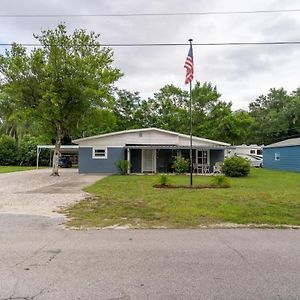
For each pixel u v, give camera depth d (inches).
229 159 951.6
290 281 164.7
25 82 895.1
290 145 1219.9
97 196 502.3
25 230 284.7
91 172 1111.6
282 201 443.5
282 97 2391.7
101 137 1117.1
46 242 243.6
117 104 1838.1
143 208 391.9
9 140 1785.2
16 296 147.3
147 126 1841.8
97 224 310.2
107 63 954.7
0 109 1748.3
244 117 1812.3
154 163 1151.6
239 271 179.2
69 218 338.3
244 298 145.5
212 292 151.6
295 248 227.9
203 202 434.3
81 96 896.9
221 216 343.6
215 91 1865.2
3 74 896.3
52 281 164.7
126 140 1123.3
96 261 197.0
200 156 1154.7
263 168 1454.2
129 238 256.4
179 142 1137.4
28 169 1386.6
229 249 224.5
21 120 964.6
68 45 909.8
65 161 1680.6
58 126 975.0
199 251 219.3
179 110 1817.2
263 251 219.8
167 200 454.3
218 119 1800.0
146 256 207.3
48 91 863.7
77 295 148.4
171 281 164.7
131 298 145.3
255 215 349.1
